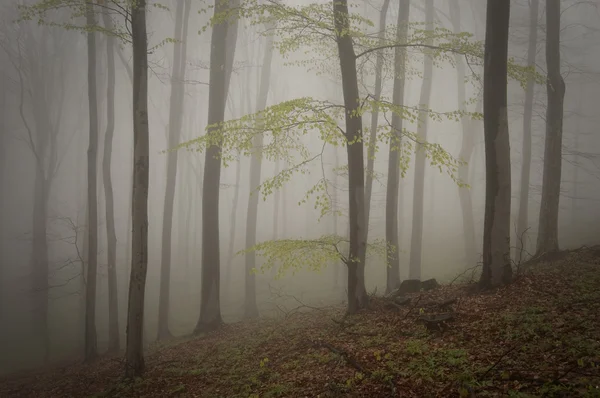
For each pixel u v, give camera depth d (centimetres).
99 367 1371
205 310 1487
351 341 828
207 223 1495
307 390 663
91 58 1600
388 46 1016
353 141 950
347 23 996
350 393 605
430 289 1153
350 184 1015
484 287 971
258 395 696
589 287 834
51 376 1427
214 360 995
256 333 1198
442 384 568
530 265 1207
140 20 1009
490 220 963
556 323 681
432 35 1091
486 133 963
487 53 953
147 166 1007
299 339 957
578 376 503
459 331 743
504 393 505
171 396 830
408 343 727
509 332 678
